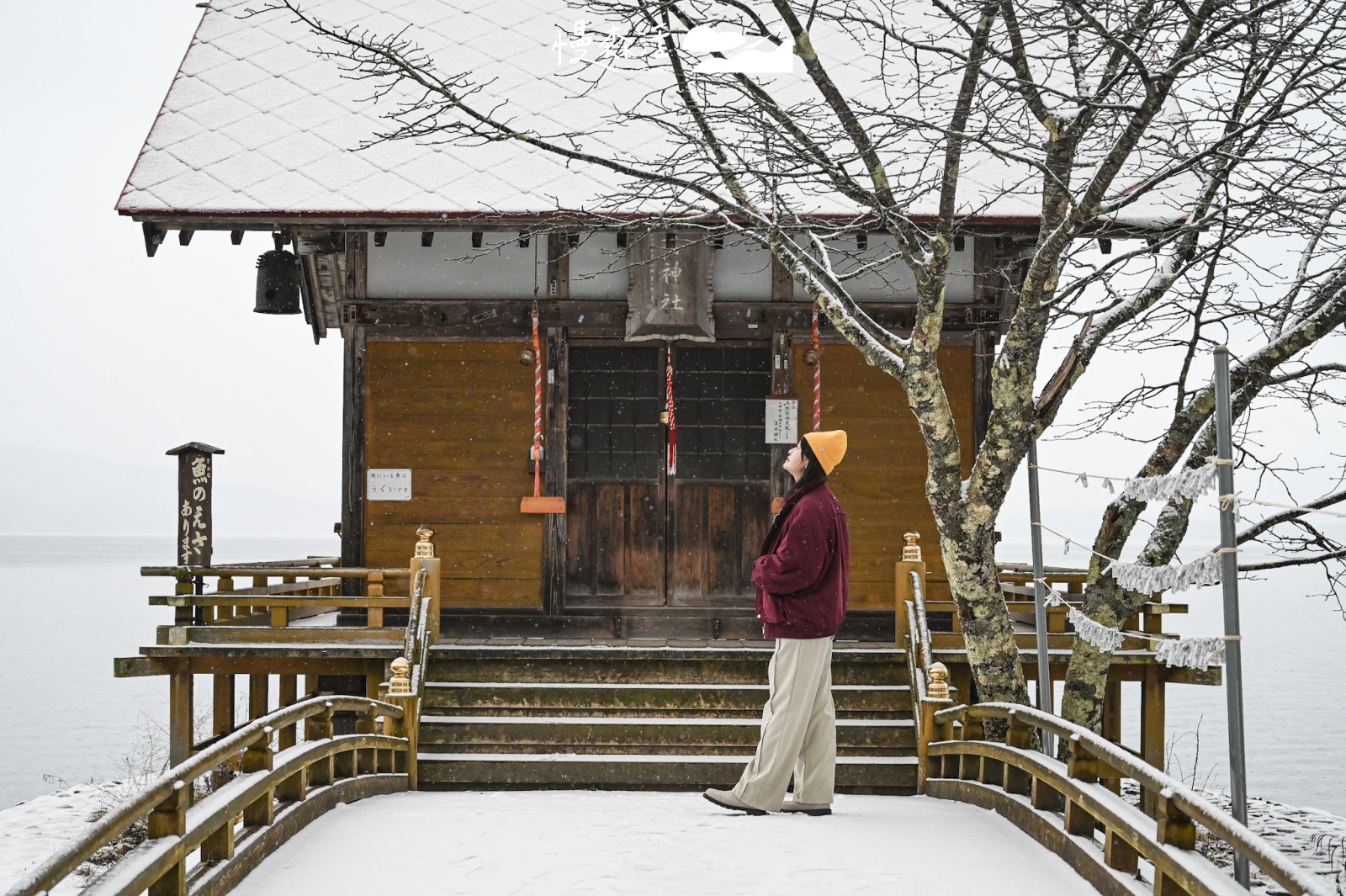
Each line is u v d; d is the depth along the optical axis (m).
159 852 4.27
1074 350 9.03
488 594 11.97
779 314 12.02
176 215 11.17
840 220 11.20
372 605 10.05
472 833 6.48
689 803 7.93
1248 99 8.50
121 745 20.52
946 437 8.59
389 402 11.98
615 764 9.15
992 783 7.67
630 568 12.13
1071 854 5.66
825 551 7.03
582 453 12.16
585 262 12.02
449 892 5.13
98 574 99.88
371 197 11.45
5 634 43.34
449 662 10.06
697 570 12.14
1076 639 10.20
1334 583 9.77
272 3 14.20
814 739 7.21
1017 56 8.21
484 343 12.05
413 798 8.26
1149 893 4.66
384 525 11.96
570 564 12.12
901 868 5.58
